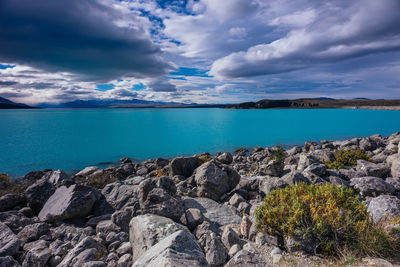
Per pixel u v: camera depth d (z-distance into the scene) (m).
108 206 8.89
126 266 5.04
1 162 27.81
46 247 5.90
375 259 4.35
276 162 13.98
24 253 5.90
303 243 5.02
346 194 5.86
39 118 122.56
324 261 4.60
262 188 10.20
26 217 8.55
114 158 29.66
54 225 7.90
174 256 3.69
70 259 5.25
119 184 10.22
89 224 7.75
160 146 37.94
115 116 145.38
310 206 5.49
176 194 9.81
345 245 4.77
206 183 9.98
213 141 42.62
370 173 11.82
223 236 5.92
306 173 10.90
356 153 15.84
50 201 9.20
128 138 47.69
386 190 9.17
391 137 31.23
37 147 37.59
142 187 7.82
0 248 5.88
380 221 5.45
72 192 8.53
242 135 51.12
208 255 5.08
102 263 4.88
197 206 8.47
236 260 4.70
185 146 37.66
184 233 4.44
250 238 5.98
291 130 60.78
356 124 77.12
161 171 18.59
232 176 11.38
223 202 9.97
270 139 44.53
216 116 133.62
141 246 5.23
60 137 49.50
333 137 47.16
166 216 6.88
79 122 94.69
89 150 34.88
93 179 14.18
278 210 5.77
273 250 5.12
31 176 15.74
